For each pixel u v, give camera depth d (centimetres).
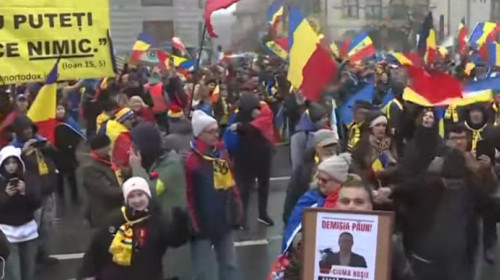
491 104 894
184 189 583
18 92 1290
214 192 618
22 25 714
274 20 2094
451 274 526
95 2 738
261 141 937
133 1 4434
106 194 633
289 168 1423
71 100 1409
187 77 1758
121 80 1557
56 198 1104
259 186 975
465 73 1644
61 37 730
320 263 392
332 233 390
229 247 635
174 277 609
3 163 631
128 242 500
